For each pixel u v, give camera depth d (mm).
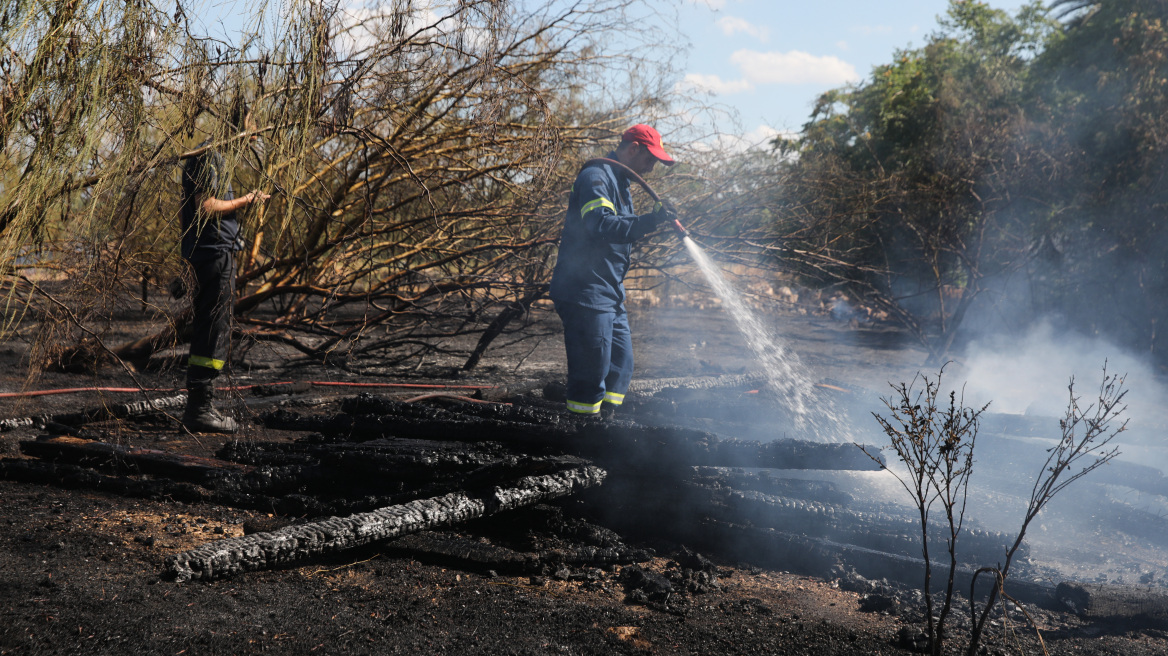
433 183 8016
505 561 3113
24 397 5691
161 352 6816
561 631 2594
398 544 3199
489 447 3984
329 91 4984
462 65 5977
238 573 2828
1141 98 11320
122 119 3998
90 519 3471
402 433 4410
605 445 3752
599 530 3543
